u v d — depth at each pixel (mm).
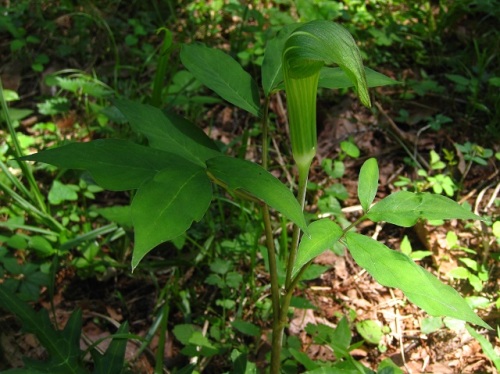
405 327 2986
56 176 3717
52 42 4844
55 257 3008
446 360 2818
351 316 2932
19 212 3461
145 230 1297
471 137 3992
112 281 3213
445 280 3166
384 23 4832
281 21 4512
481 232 3350
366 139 4020
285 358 2627
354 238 1604
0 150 3752
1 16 4797
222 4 4996
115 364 2057
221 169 1453
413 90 4332
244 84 1867
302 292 3145
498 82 3963
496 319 2947
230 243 3170
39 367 1971
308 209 3592
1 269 2973
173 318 3018
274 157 3932
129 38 4566
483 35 4750
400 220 1658
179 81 4023
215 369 2770
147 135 1659
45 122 4219
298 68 1422
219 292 3131
